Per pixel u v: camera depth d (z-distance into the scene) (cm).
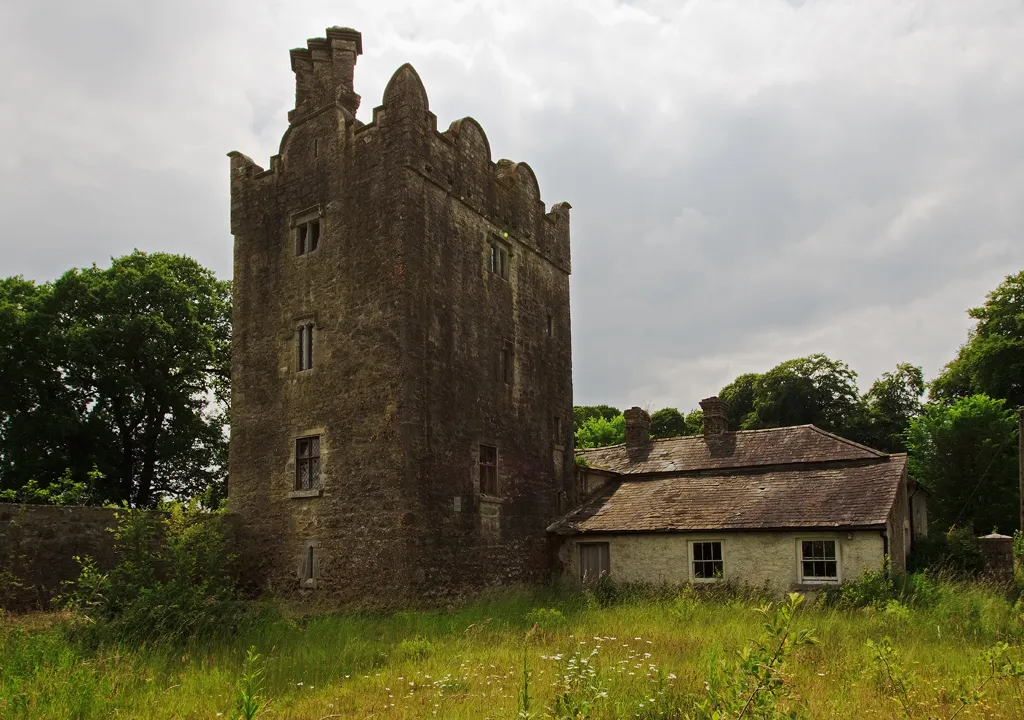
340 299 1983
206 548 1736
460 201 2106
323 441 1947
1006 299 4303
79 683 931
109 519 1752
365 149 2006
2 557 1550
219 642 1324
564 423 2461
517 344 2283
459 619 1571
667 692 839
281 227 2156
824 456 2225
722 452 2475
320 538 1900
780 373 5200
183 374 3225
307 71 2248
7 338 2789
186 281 3422
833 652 1096
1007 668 702
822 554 1894
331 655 1201
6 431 2834
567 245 2647
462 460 1973
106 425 3022
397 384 1838
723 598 1869
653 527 2106
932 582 1764
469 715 832
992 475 3506
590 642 1229
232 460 2119
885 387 5244
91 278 3083
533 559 2198
